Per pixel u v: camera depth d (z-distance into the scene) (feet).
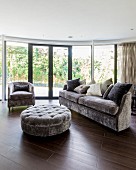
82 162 5.96
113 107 8.84
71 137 8.28
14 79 18.51
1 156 6.27
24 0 8.45
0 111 13.17
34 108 10.00
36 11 9.93
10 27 13.44
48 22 12.05
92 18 11.10
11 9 9.64
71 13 10.21
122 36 16.48
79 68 20.03
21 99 13.93
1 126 9.65
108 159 6.18
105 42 18.52
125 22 11.93
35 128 7.97
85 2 8.58
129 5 8.91
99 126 10.10
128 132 9.07
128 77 17.22
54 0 8.42
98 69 19.35
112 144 7.50
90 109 11.05
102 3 8.68
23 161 5.95
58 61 19.83
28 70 18.92
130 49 17.16
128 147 7.20
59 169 5.50
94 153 6.63
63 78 20.03
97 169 5.54
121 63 17.79
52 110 9.55
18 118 11.30
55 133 8.18
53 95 20.01
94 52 19.25
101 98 11.47
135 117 12.23
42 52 19.36
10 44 18.03
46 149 6.91
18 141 7.65
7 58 17.95
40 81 19.56
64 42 19.19
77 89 14.87
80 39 18.22
